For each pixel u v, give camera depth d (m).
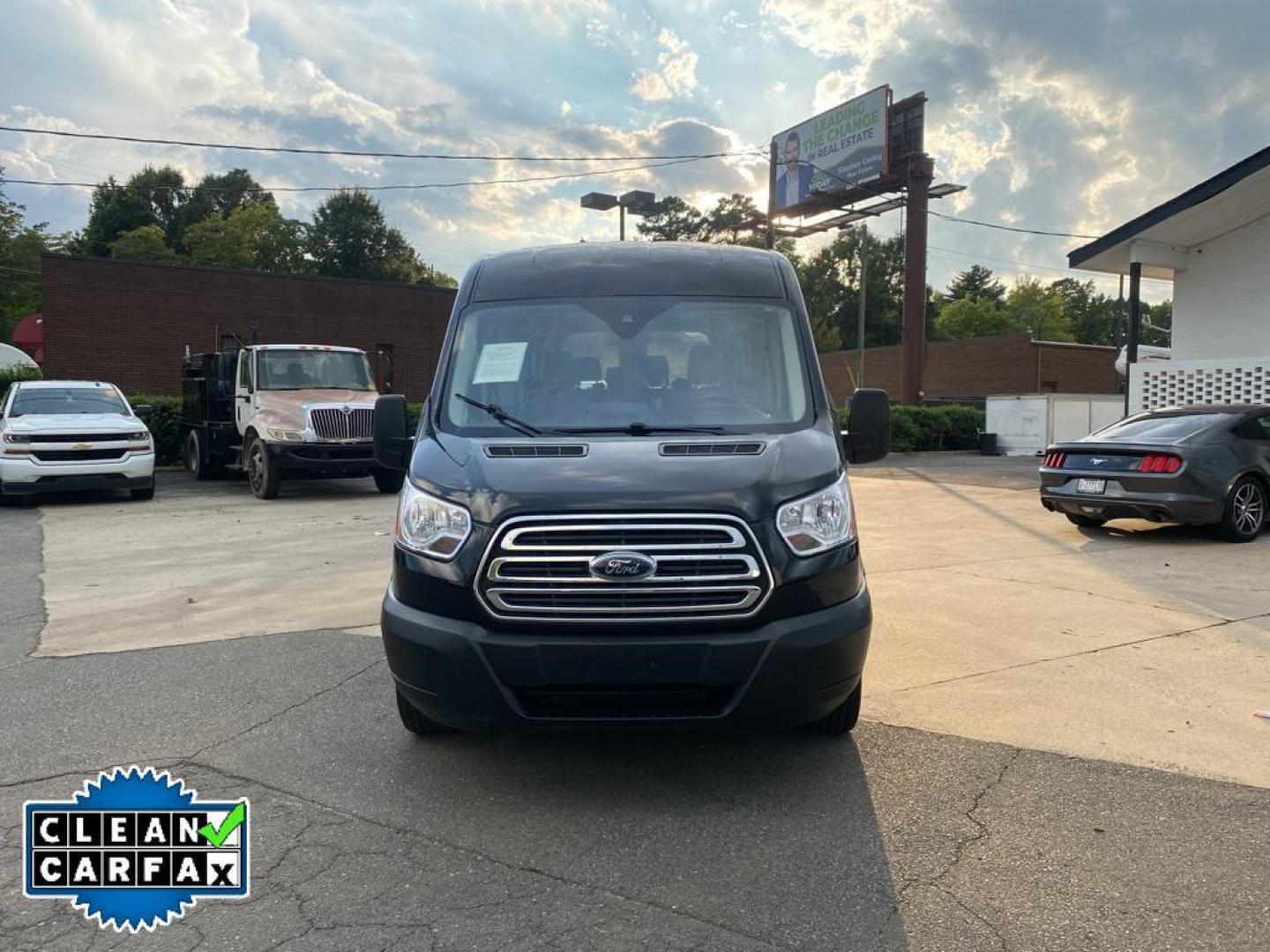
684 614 3.64
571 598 3.64
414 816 3.79
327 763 4.33
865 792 3.96
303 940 2.95
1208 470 9.50
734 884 3.25
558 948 2.89
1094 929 2.96
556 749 4.47
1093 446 10.11
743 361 4.79
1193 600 7.15
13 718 4.95
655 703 3.70
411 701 3.93
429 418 4.62
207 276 27.16
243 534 11.73
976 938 2.92
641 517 3.64
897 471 20.22
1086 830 3.60
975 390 42.75
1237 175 14.73
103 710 5.07
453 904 3.14
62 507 14.77
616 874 3.33
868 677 5.44
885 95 33.97
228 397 17.94
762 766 4.25
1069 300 101.81
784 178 38.94
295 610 7.43
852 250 79.06
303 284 28.58
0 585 8.55
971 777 4.09
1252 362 15.02
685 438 4.29
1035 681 5.34
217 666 5.88
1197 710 4.84
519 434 4.42
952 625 6.53
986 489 15.85
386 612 3.94
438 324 30.97
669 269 5.21
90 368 25.58
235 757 4.41
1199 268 17.38
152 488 15.49
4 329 63.91
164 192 77.81
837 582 3.84
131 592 8.19
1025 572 8.34
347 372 16.88
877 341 79.44
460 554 3.74
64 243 74.88
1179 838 3.53
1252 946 2.86
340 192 74.69
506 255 5.48
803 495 3.86
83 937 3.00
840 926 2.99
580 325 4.92
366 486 18.47
